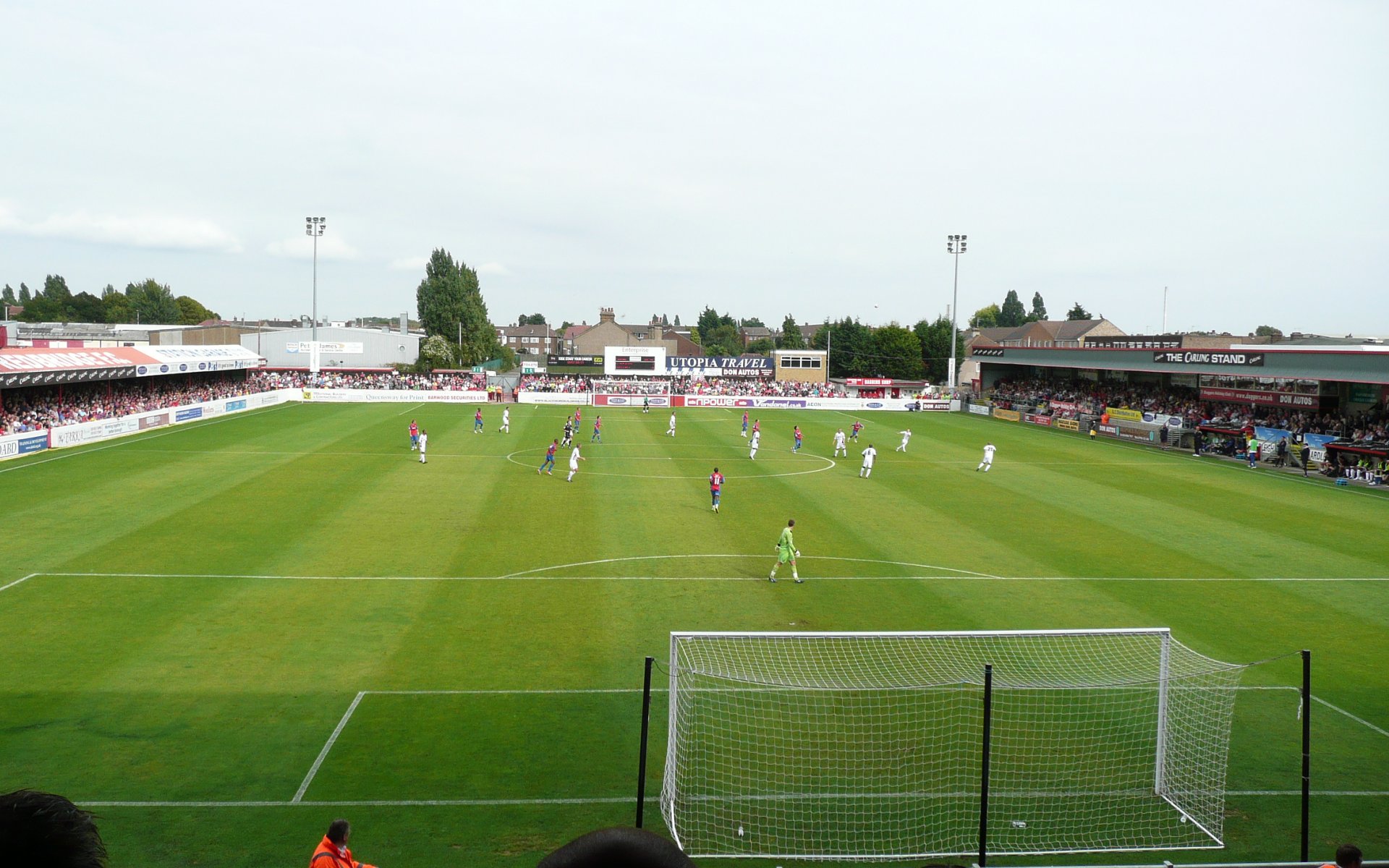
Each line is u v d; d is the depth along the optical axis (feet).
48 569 95.35
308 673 69.15
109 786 51.80
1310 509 142.82
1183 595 93.45
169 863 44.52
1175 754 57.16
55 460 169.37
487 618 83.05
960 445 227.61
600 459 189.06
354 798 51.26
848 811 50.72
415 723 61.11
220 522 119.44
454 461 180.96
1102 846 47.98
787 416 304.50
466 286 484.74
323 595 88.89
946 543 115.65
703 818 49.80
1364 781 55.47
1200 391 245.45
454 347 472.44
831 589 94.17
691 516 131.23
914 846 47.62
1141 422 240.53
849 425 273.95
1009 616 85.71
